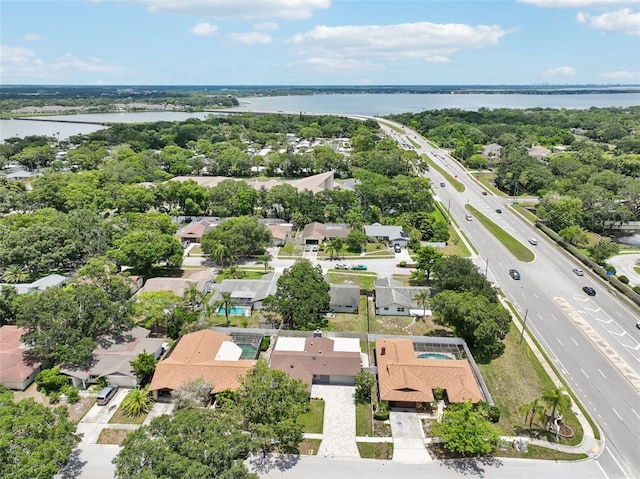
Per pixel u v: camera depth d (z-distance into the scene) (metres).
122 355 68.12
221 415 50.34
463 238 129.12
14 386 65.00
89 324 69.81
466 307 72.94
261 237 114.06
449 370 64.88
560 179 168.00
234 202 140.62
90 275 79.06
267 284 93.88
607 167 187.25
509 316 75.38
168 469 39.53
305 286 81.25
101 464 52.16
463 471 51.84
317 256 117.31
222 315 86.38
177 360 66.81
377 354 71.62
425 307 89.06
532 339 78.94
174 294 84.44
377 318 86.44
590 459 53.56
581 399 63.81
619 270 109.38
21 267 99.56
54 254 100.25
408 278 103.31
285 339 74.69
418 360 67.38
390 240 125.50
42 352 65.88
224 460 42.06
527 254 117.50
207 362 66.06
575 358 73.62
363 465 52.53
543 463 52.88
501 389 65.81
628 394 65.12
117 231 113.94
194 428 44.97
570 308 90.06
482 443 51.03
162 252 98.88
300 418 59.97
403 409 61.88
